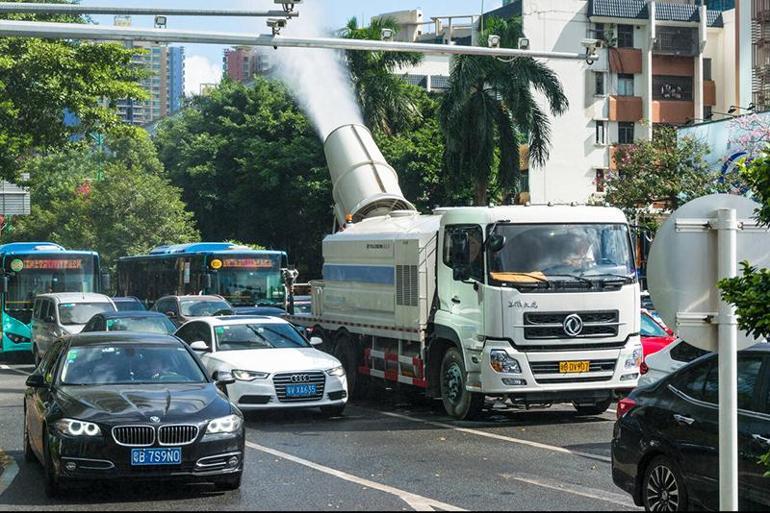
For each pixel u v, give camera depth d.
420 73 138.50
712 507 13.53
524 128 70.44
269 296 52.75
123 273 74.81
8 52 46.16
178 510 15.90
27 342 53.50
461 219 27.31
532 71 70.06
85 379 18.78
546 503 16.30
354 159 38.34
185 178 108.25
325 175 91.06
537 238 26.28
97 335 20.31
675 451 14.08
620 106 99.38
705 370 14.25
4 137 45.94
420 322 28.86
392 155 83.25
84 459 16.47
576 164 98.12
